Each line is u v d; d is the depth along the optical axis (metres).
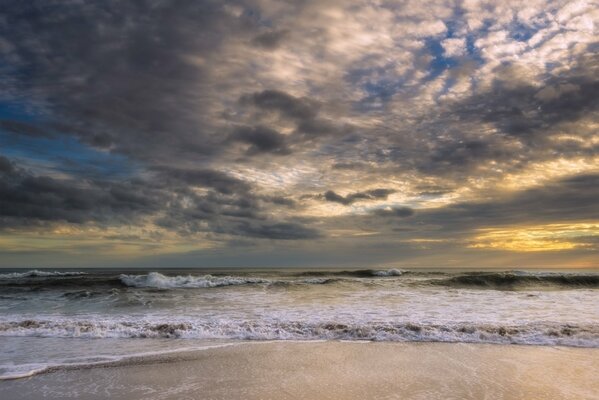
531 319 12.82
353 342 10.02
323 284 26.00
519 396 6.17
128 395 6.23
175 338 10.55
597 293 21.41
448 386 6.65
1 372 7.43
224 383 6.81
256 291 22.33
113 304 16.78
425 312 14.38
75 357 8.56
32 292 21.66
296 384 6.76
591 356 8.69
